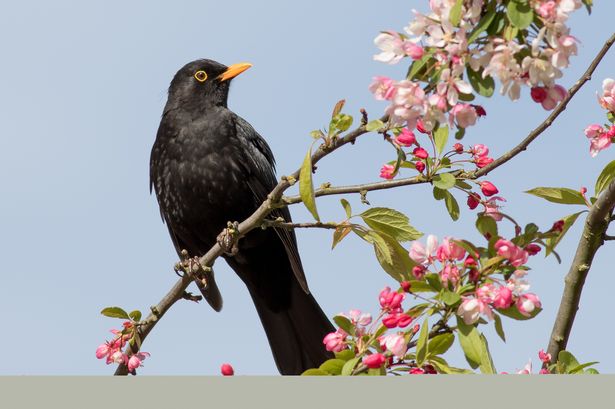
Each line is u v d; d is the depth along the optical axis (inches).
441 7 250.8
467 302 260.1
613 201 331.3
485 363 256.5
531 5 240.2
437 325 276.7
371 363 272.8
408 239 341.7
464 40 243.9
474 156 337.7
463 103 258.5
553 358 350.9
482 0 245.1
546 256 288.4
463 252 273.1
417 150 331.3
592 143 348.8
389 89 254.4
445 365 269.6
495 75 242.2
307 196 306.8
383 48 257.4
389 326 273.0
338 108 307.3
